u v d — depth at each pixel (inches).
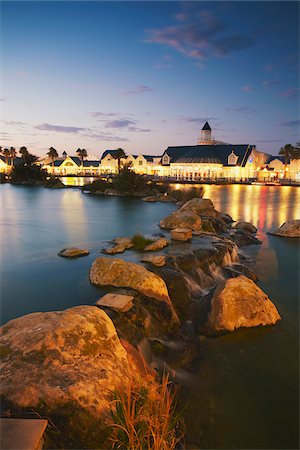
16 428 155.4
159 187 2207.2
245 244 806.5
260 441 232.1
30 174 3073.3
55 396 186.7
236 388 285.3
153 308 372.5
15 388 191.5
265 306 389.1
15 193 2130.9
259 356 330.6
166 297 394.9
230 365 315.6
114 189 2112.5
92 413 183.5
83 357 220.5
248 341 354.0
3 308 393.4
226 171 3526.1
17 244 729.0
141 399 179.9
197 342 349.7
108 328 260.2
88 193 2144.4
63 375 200.5
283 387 289.1
